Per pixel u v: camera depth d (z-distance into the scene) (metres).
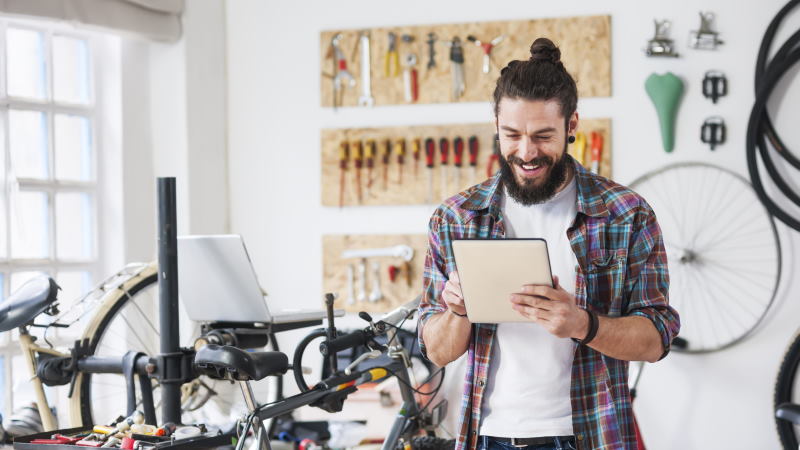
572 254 1.79
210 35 4.34
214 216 4.36
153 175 4.22
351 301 4.26
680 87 3.92
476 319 1.71
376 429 3.74
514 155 1.72
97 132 4.03
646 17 3.99
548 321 1.60
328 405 2.37
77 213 3.93
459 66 4.14
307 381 4.31
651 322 1.69
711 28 3.93
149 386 2.63
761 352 3.89
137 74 4.15
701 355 3.95
